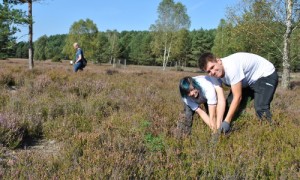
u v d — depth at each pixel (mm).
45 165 3387
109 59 92812
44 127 5035
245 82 4574
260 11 19906
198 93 4461
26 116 5199
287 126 4578
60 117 5520
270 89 4594
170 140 4078
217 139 3920
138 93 8148
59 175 3121
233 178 3041
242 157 3406
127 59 101250
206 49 83938
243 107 4898
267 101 4609
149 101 7113
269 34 20391
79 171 3125
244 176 3102
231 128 4406
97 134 4332
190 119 4707
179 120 4883
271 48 22016
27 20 16250
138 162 3391
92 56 68062
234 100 4207
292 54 21484
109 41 92312
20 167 3312
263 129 4328
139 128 4691
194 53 83500
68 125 5109
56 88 8422
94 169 3090
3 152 3996
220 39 54750
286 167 3326
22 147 4449
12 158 3764
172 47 62656
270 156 3559
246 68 4473
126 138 4133
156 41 62875
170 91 9758
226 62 4227
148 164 3342
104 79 11922
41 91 8102
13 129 4590
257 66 4582
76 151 3814
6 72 11219
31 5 17906
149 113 5609
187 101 4637
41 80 9102
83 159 3490
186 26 60750
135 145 3922
